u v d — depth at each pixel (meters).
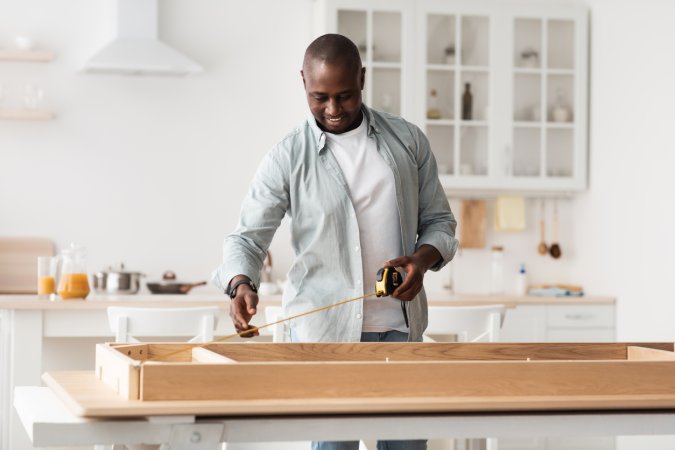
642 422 1.87
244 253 2.43
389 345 2.29
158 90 5.83
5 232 5.66
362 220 2.53
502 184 5.88
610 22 5.73
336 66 2.35
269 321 3.91
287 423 1.72
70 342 4.34
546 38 5.93
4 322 4.09
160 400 1.71
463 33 5.83
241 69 5.93
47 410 1.75
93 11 5.73
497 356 2.34
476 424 1.80
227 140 5.91
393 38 5.73
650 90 5.27
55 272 4.41
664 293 5.10
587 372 1.92
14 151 5.66
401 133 2.62
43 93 5.64
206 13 5.89
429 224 2.67
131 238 5.80
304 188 2.52
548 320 5.60
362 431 1.75
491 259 6.20
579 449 4.96
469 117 5.83
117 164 5.79
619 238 5.62
